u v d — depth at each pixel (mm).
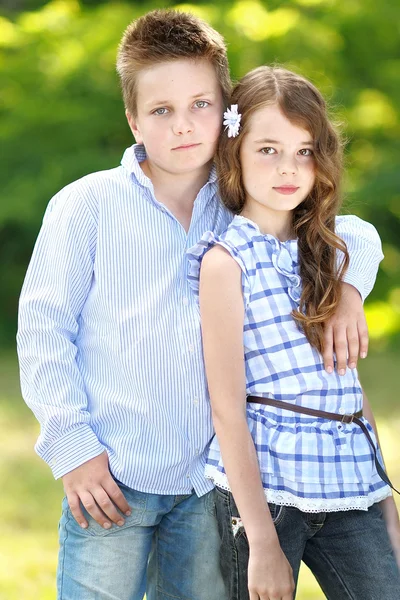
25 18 11664
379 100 11766
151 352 2572
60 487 5707
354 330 2586
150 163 2727
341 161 2666
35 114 11062
